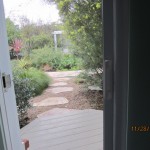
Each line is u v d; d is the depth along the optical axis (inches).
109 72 40.1
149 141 40.7
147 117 39.5
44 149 90.0
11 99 47.3
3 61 43.8
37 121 121.5
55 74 232.1
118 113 41.6
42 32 233.3
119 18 37.2
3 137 45.4
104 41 39.6
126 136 41.9
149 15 35.8
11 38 203.9
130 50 37.4
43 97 172.9
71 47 204.2
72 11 177.2
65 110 140.5
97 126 111.3
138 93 38.8
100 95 162.4
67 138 99.0
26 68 197.9
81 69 191.0
